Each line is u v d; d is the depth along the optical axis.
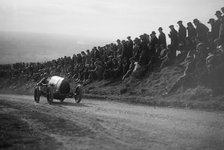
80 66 37.84
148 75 28.33
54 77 24.02
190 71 22.70
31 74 49.38
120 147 10.53
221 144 10.84
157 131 12.69
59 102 23.69
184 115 16.62
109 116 16.03
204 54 22.03
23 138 11.32
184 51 26.44
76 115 16.16
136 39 30.47
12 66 58.44
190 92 21.86
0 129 12.34
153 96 24.41
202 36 23.86
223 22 21.81
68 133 12.25
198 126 13.62
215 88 20.17
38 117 15.14
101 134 12.16
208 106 19.16
